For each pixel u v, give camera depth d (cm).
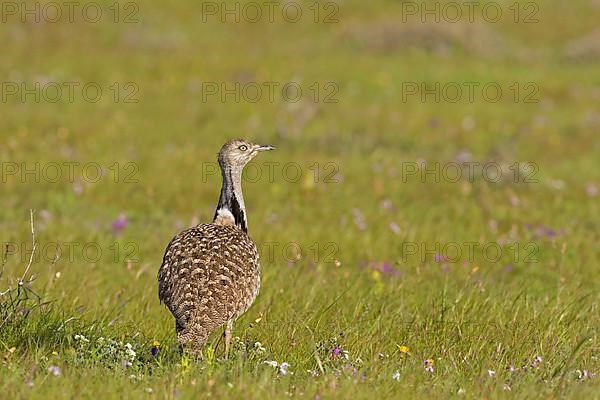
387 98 6506
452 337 2311
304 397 1744
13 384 1722
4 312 2167
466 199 4234
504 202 4200
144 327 2330
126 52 7131
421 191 4347
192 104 5900
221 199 2447
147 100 5919
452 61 7825
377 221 3806
